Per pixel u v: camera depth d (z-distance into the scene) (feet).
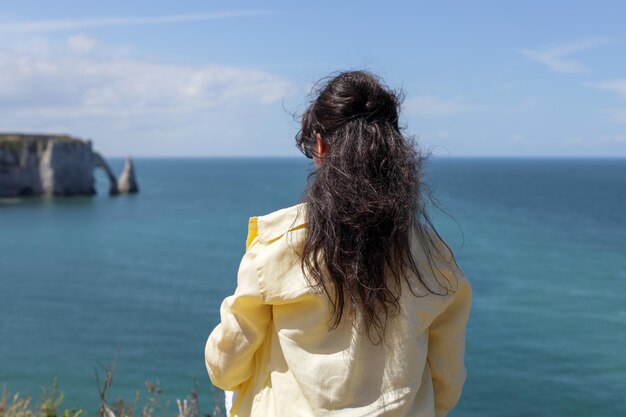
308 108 6.64
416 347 6.18
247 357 6.51
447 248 6.60
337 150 6.11
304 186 6.57
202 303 110.73
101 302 112.27
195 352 78.07
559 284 121.90
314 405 6.05
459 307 6.69
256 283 6.25
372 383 6.06
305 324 6.18
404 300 6.17
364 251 5.93
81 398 60.90
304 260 6.09
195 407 12.13
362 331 6.04
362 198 5.91
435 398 6.81
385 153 6.08
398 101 6.53
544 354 74.69
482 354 74.69
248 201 360.07
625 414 57.00
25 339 86.43
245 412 6.65
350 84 6.34
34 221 262.47
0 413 15.21
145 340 84.64
